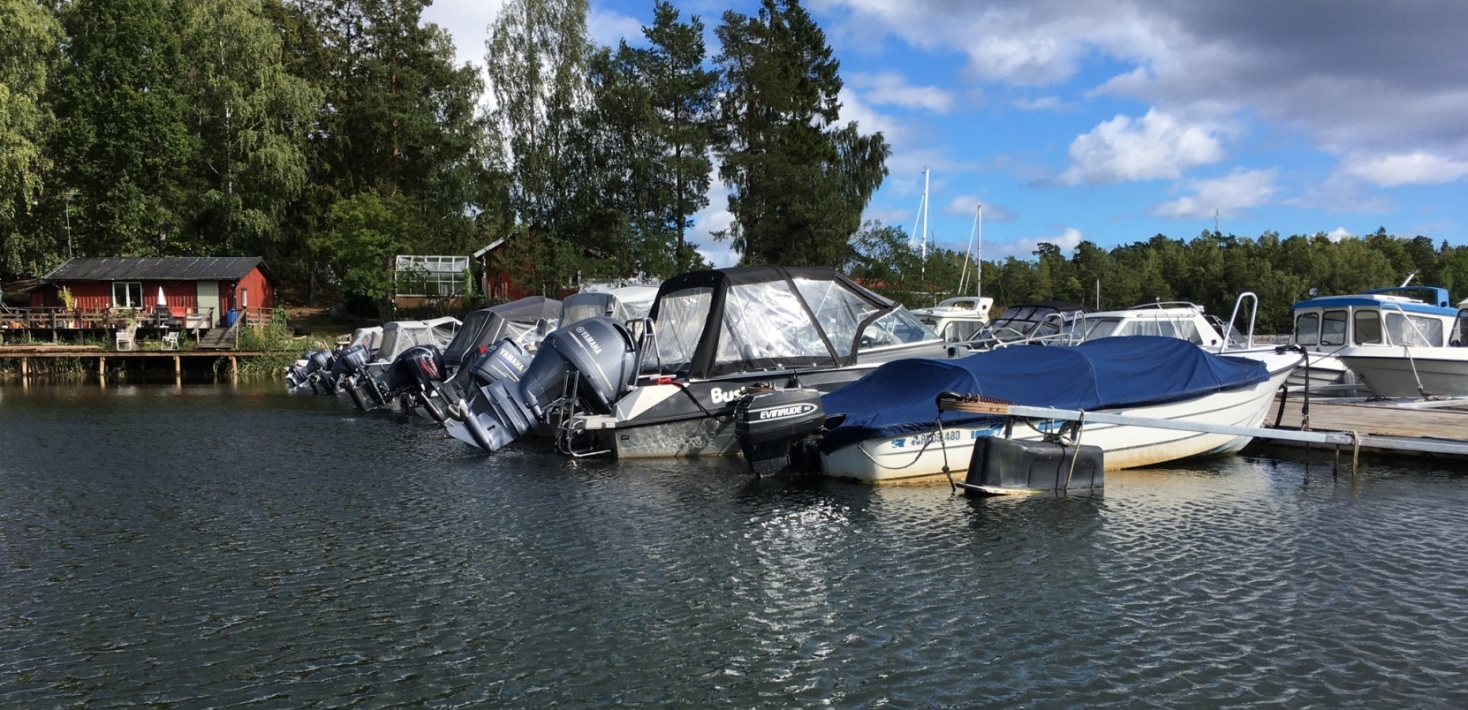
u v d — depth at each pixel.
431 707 6.21
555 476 13.93
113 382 38.06
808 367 15.70
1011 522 10.41
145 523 11.23
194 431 20.34
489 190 58.97
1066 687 6.30
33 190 46.94
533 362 16.50
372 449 17.28
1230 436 13.77
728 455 15.52
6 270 54.88
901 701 6.16
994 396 12.22
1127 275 72.56
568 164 55.75
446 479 13.87
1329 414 16.41
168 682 6.66
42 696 6.46
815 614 7.72
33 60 46.16
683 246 54.16
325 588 8.63
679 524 10.69
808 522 10.61
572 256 51.62
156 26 52.00
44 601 8.38
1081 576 8.51
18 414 24.25
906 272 43.59
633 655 6.99
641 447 15.23
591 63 56.12
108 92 51.06
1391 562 8.78
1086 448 12.02
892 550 9.41
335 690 6.49
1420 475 12.70
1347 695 6.12
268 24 54.31
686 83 52.38
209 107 54.81
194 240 54.72
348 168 61.34
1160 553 9.16
